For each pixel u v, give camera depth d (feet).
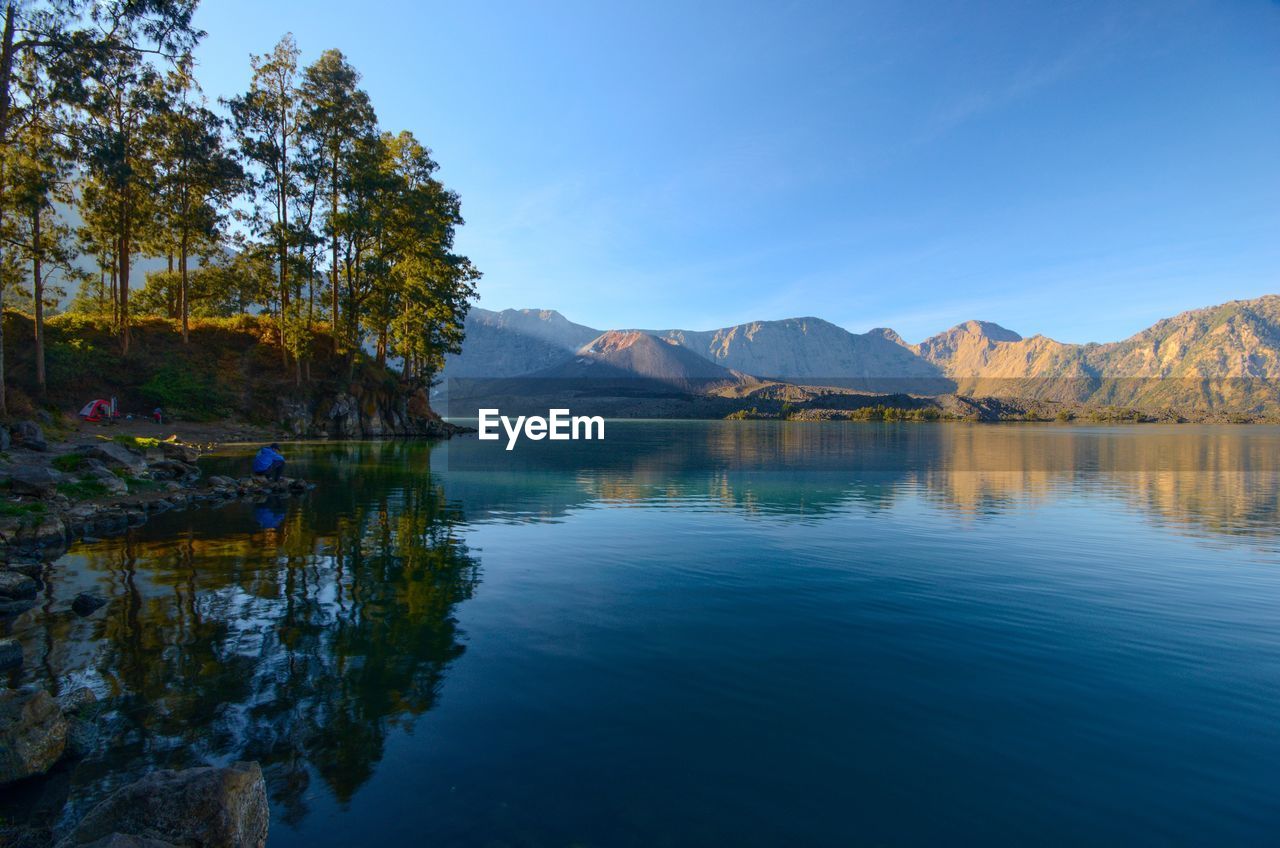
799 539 62.69
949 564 52.54
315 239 184.65
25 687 25.84
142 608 36.73
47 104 106.93
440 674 28.27
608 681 27.91
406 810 18.42
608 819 18.15
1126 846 17.58
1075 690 27.94
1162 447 291.58
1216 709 26.27
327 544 55.42
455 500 85.35
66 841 16.08
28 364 154.40
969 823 18.44
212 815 16.39
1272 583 47.32
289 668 28.48
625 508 82.84
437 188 229.86
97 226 173.27
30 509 57.26
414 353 243.60
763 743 22.81
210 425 172.76
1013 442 330.95
